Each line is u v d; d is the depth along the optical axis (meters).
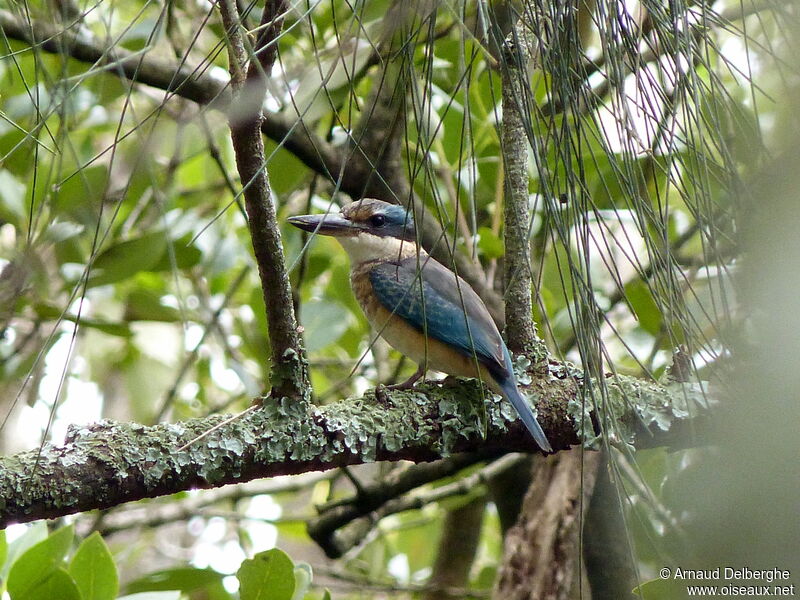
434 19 4.48
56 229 9.39
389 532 13.73
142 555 14.42
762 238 4.12
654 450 9.78
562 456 9.66
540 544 9.41
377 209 9.09
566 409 6.60
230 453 5.59
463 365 8.16
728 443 4.44
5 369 10.37
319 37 9.27
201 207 12.44
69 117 8.22
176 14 9.29
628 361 11.10
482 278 9.78
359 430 6.04
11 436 10.99
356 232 9.05
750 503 4.20
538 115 4.82
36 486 5.11
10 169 9.75
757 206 4.20
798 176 3.96
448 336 8.02
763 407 4.14
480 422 6.47
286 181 9.91
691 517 5.09
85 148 10.34
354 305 12.32
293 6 4.39
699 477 5.14
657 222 4.70
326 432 5.90
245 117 4.80
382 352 12.37
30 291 9.78
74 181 9.29
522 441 6.67
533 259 10.12
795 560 4.08
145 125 9.46
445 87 8.91
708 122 4.99
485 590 12.55
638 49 4.80
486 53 4.33
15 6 5.01
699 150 4.83
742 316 5.52
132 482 5.33
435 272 8.60
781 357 4.09
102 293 11.30
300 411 5.82
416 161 4.77
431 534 15.18
